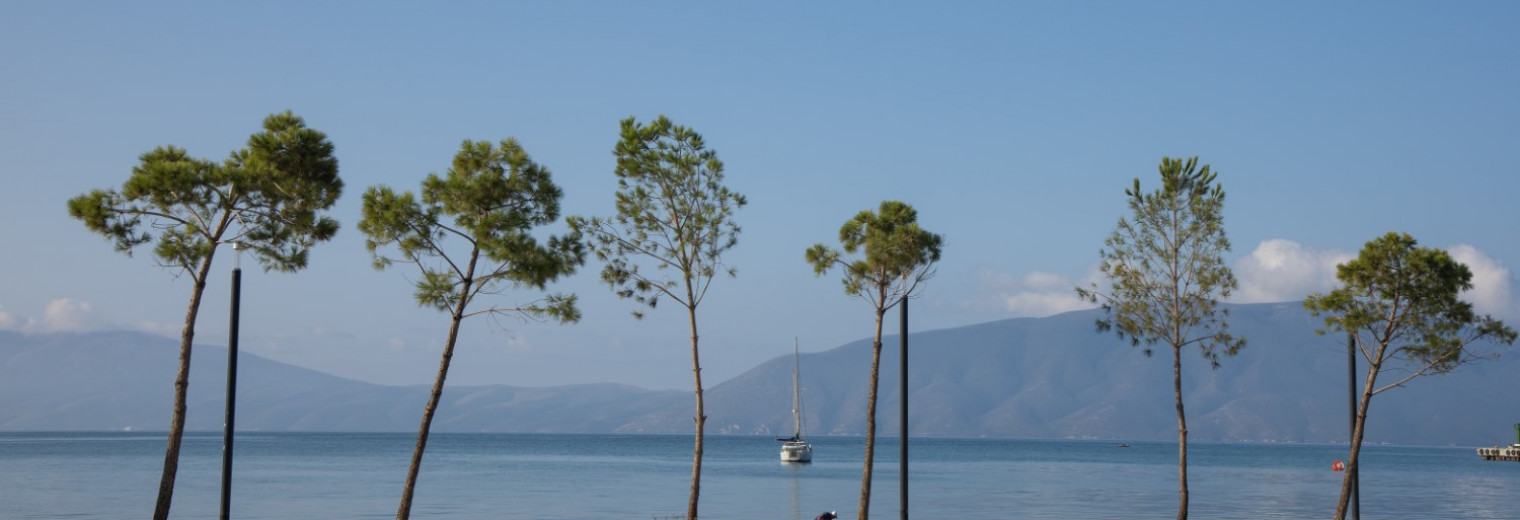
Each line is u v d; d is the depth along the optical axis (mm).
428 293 33594
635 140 41250
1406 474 167375
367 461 175000
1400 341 42625
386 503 80750
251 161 32812
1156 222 43594
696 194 41562
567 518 69125
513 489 101812
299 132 33375
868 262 43312
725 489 107250
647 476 132875
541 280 34125
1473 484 130875
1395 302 42125
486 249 34125
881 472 156875
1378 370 42906
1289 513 78125
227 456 33031
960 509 80688
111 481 106125
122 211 31984
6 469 131625
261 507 75938
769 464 189375
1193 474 162875
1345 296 43031
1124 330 43688
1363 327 42125
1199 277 42625
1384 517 75938
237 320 33312
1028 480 134875
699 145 41750
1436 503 92688
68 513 69125
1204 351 42844
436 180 34250
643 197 41500
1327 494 105938
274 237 33500
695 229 41188
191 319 32375
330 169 33906
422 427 34125
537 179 35312
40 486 97500
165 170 31547
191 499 83062
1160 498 96188
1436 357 41594
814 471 158125
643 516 71062
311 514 70375
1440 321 41781
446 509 76125
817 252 43906
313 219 33500
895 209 43875
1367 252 42281
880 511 78312
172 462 31656
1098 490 109938
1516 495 105812
